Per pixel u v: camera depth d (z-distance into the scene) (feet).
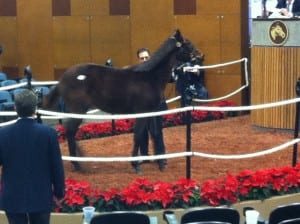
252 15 54.19
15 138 22.59
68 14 58.03
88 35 57.82
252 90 45.39
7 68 59.77
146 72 34.58
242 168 35.53
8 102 46.98
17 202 22.38
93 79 34.22
